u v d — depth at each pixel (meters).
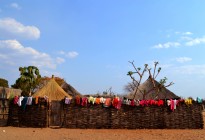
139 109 20.28
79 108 19.94
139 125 20.08
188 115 20.64
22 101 20.09
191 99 20.80
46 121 19.66
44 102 19.86
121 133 17.14
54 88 29.38
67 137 14.73
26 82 41.19
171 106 20.41
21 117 20.08
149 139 14.37
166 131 18.58
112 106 20.03
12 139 13.64
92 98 19.88
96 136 15.36
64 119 19.88
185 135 16.22
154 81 32.56
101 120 19.86
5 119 20.80
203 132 18.02
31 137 14.49
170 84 32.81
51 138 14.28
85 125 19.73
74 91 36.47
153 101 20.45
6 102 20.95
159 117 20.39
